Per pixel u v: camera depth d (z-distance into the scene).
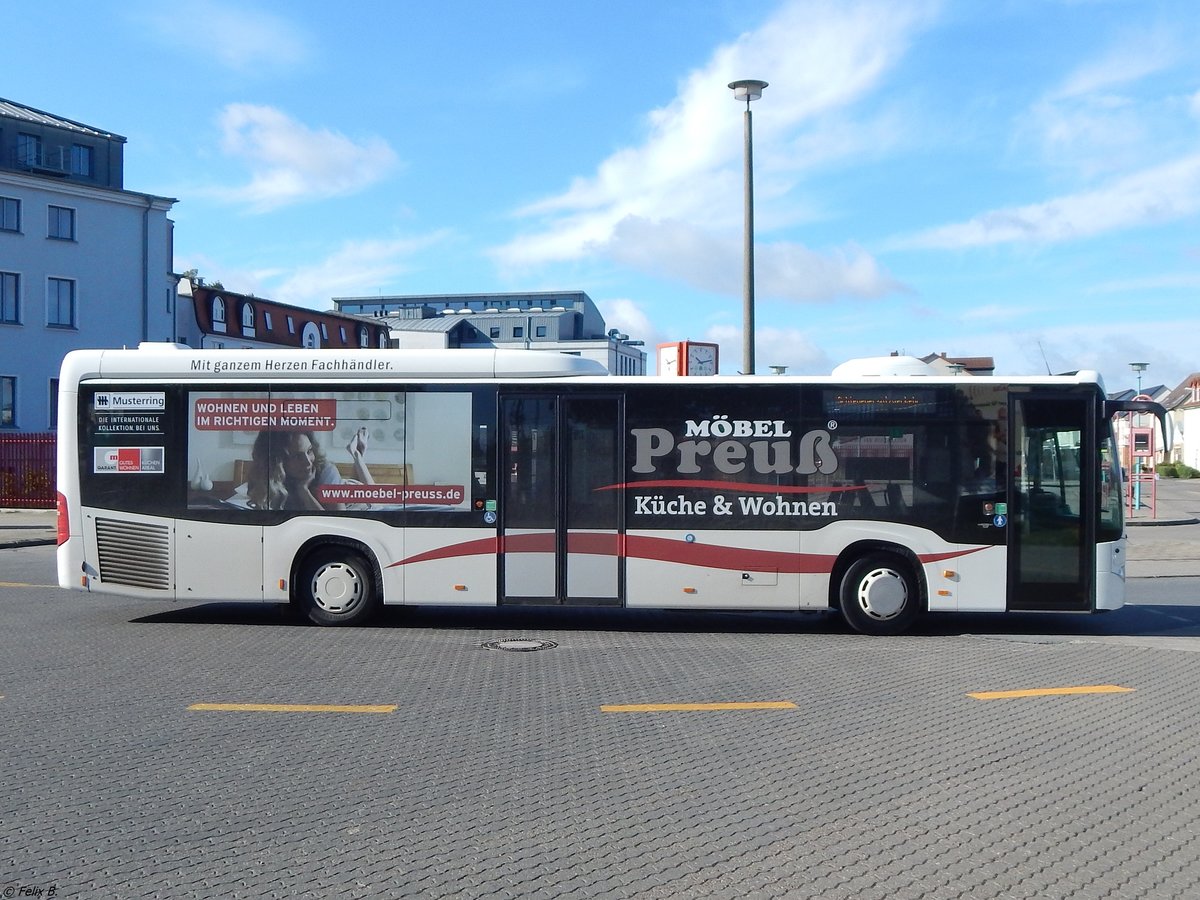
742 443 11.79
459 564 11.90
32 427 44.34
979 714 8.09
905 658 10.45
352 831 5.41
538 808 5.79
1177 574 19.02
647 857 5.07
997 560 11.66
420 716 7.89
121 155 49.94
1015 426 11.73
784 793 6.09
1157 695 8.80
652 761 6.73
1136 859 5.11
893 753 6.96
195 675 9.37
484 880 4.78
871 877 4.86
